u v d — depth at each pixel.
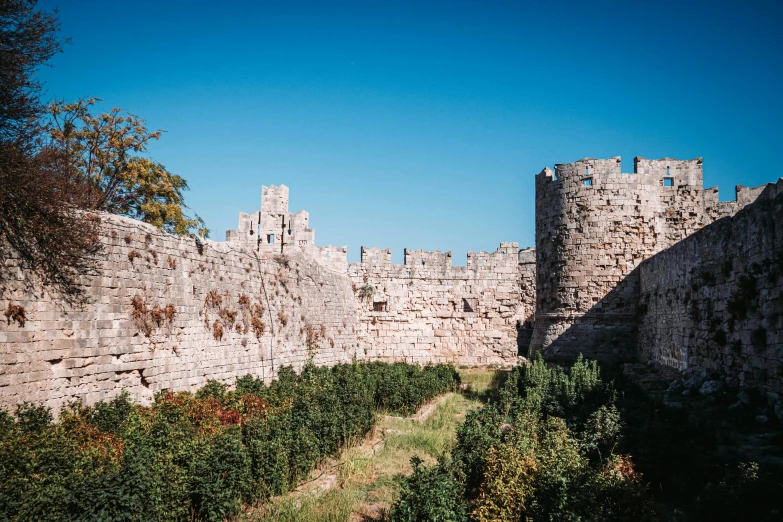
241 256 27.19
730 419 20.47
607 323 42.59
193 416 17.36
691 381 26.72
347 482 16.16
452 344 46.22
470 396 32.75
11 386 14.86
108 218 18.55
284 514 13.43
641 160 43.75
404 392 27.73
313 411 19.16
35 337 15.64
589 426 17.30
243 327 26.55
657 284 37.09
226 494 12.91
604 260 43.06
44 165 19.34
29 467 11.09
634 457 14.95
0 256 14.95
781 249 20.19
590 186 43.72
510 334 46.56
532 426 17.81
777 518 10.70
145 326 19.70
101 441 13.55
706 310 27.38
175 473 12.69
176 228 36.94
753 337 22.14
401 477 16.53
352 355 42.78
